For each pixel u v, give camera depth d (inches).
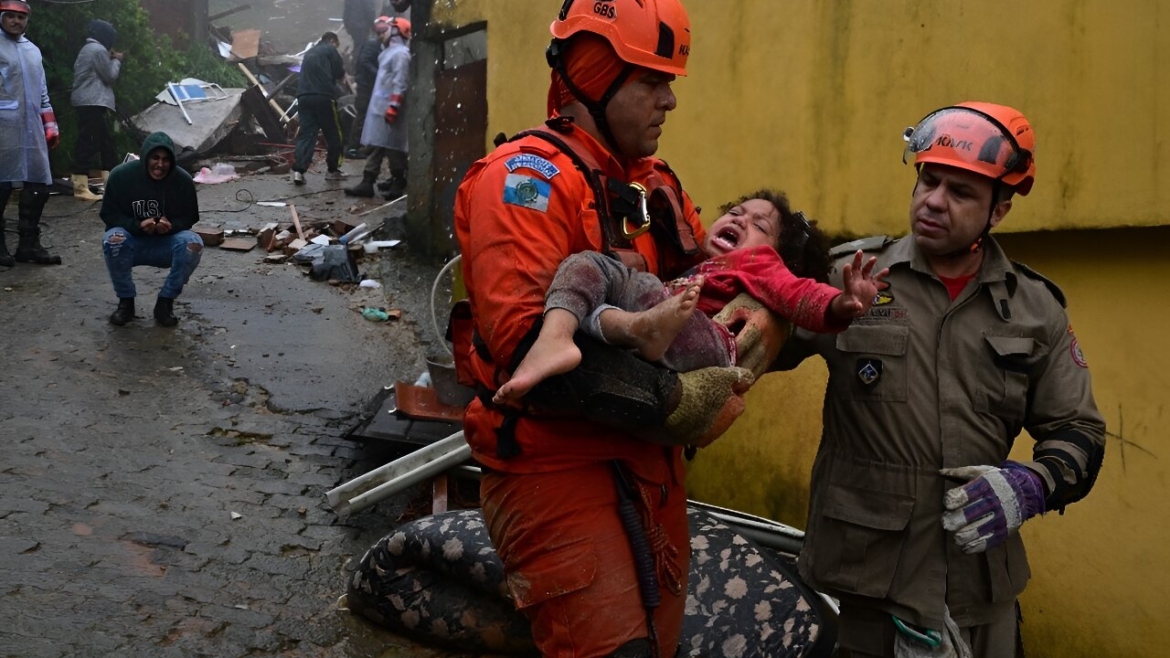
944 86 156.9
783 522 185.3
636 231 90.1
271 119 619.2
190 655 146.6
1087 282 146.3
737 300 93.0
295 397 254.5
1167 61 129.6
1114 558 143.2
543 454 89.4
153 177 281.3
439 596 154.3
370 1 840.3
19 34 329.1
